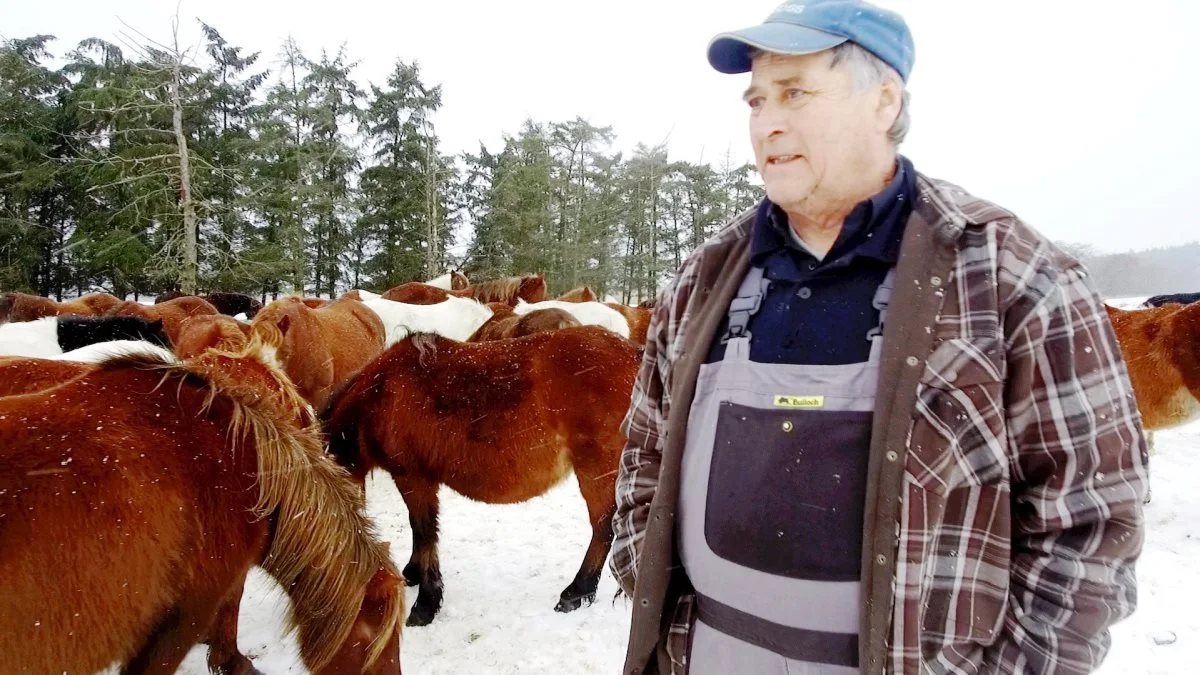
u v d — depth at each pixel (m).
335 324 7.68
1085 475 0.93
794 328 1.12
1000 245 1.00
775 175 1.15
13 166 24.02
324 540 2.08
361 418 3.67
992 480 0.96
